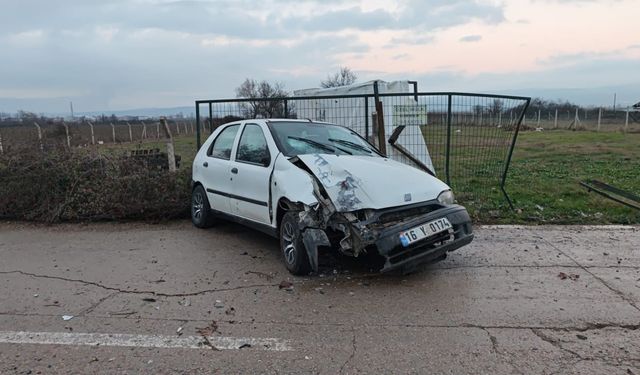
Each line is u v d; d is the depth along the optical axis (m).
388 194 4.93
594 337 3.76
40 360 3.46
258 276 5.23
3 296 4.70
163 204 7.92
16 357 3.50
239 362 3.41
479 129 8.91
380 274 5.26
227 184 6.55
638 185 10.83
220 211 6.90
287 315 4.20
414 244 4.78
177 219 8.13
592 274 5.24
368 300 4.53
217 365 3.37
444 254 5.24
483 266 5.54
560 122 42.12
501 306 4.38
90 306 4.44
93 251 6.29
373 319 4.11
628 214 8.07
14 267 5.62
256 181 5.86
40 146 8.54
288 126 6.32
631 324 3.99
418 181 5.25
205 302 4.51
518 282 5.00
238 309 4.34
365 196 4.84
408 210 5.00
